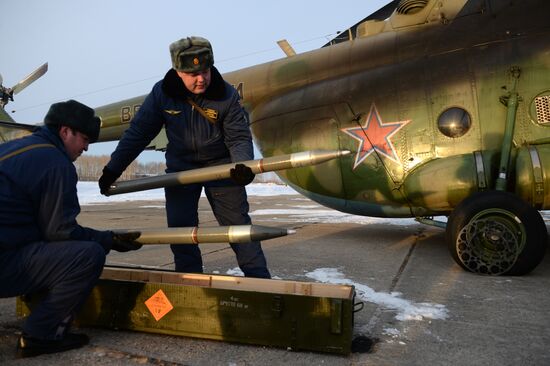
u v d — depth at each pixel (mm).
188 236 2482
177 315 2289
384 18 6617
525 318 2641
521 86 4430
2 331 2422
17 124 4164
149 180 2973
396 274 3879
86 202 17344
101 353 2133
